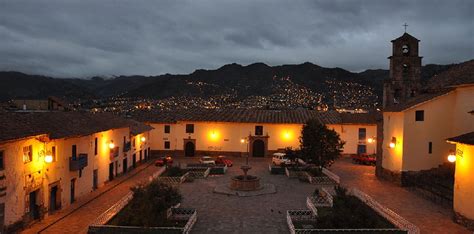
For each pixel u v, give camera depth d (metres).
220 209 27.42
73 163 28.64
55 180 26.45
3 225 20.86
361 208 22.91
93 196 31.64
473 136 23.30
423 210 26.53
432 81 38.78
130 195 28.86
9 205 21.38
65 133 27.09
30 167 23.39
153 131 60.16
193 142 60.03
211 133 59.69
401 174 34.91
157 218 22.12
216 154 59.78
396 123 36.12
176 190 26.72
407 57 43.06
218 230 22.53
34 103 50.28
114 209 25.09
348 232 20.12
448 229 22.50
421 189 31.70
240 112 63.12
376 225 21.00
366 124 57.69
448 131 34.44
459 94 33.22
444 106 34.50
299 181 38.44
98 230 21.09
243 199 30.53
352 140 58.22
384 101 43.81
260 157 59.03
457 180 23.78
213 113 62.62
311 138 39.97
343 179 39.19
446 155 34.38
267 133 58.97
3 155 20.94
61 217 25.31
